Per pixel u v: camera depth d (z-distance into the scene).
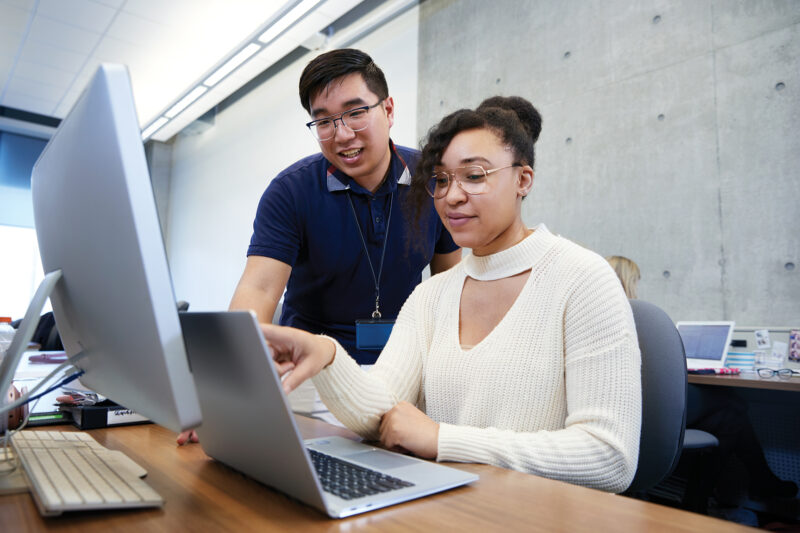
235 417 0.58
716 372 2.71
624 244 3.69
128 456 0.75
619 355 0.81
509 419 0.90
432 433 0.77
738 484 2.91
